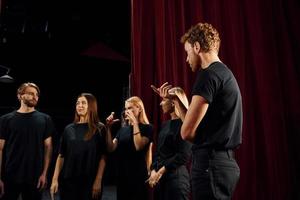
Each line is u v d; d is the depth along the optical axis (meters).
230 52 2.61
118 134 2.38
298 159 2.50
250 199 2.43
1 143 2.33
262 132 2.53
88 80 7.73
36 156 2.34
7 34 6.46
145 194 2.12
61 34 6.90
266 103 2.50
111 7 6.36
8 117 2.38
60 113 7.74
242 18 2.64
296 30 2.61
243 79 2.53
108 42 7.04
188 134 1.14
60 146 2.30
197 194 1.15
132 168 2.14
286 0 2.66
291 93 2.54
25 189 2.31
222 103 1.16
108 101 7.81
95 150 2.20
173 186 1.90
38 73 7.49
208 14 2.67
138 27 2.70
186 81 2.57
